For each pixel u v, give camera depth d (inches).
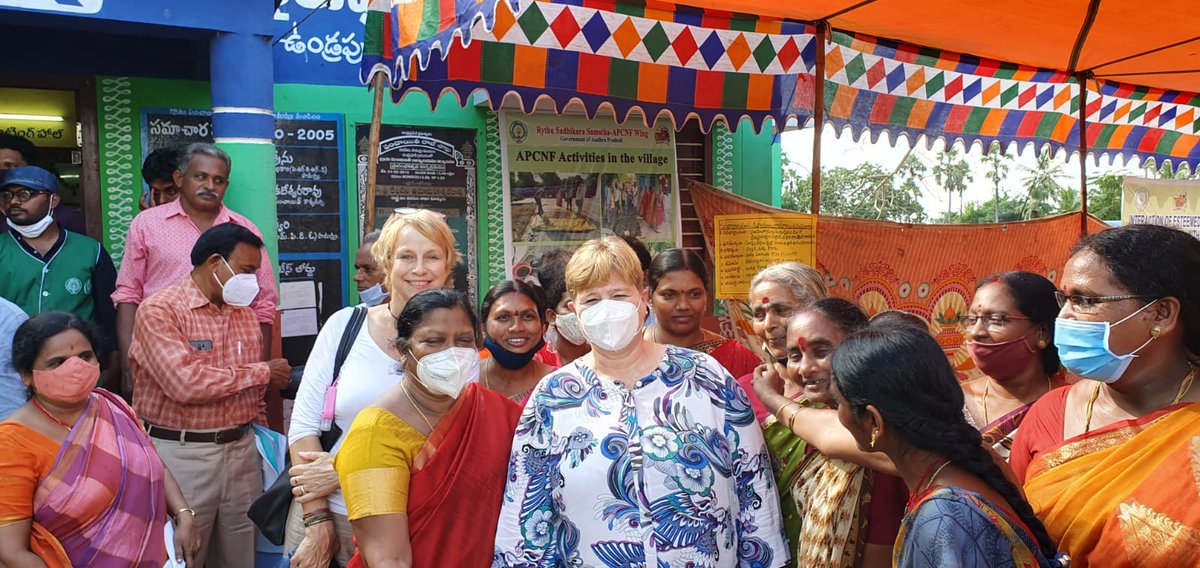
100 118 212.7
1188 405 71.7
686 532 81.3
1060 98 269.9
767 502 86.8
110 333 175.9
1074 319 75.0
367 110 236.2
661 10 170.4
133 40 215.3
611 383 87.4
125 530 115.9
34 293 165.8
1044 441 84.9
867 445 68.0
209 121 223.0
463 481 86.1
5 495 105.7
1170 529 68.2
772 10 178.7
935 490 61.8
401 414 87.6
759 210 237.5
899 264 224.2
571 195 258.7
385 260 116.3
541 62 202.4
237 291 149.1
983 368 103.4
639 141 267.3
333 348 114.0
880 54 216.8
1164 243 71.6
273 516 113.5
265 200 183.9
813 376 85.0
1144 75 245.1
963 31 196.7
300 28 228.5
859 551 82.2
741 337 189.6
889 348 65.1
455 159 246.5
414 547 84.5
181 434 148.3
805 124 234.1
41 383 109.1
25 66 204.5
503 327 125.0
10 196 163.9
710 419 85.8
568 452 85.0
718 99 218.5
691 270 122.5
